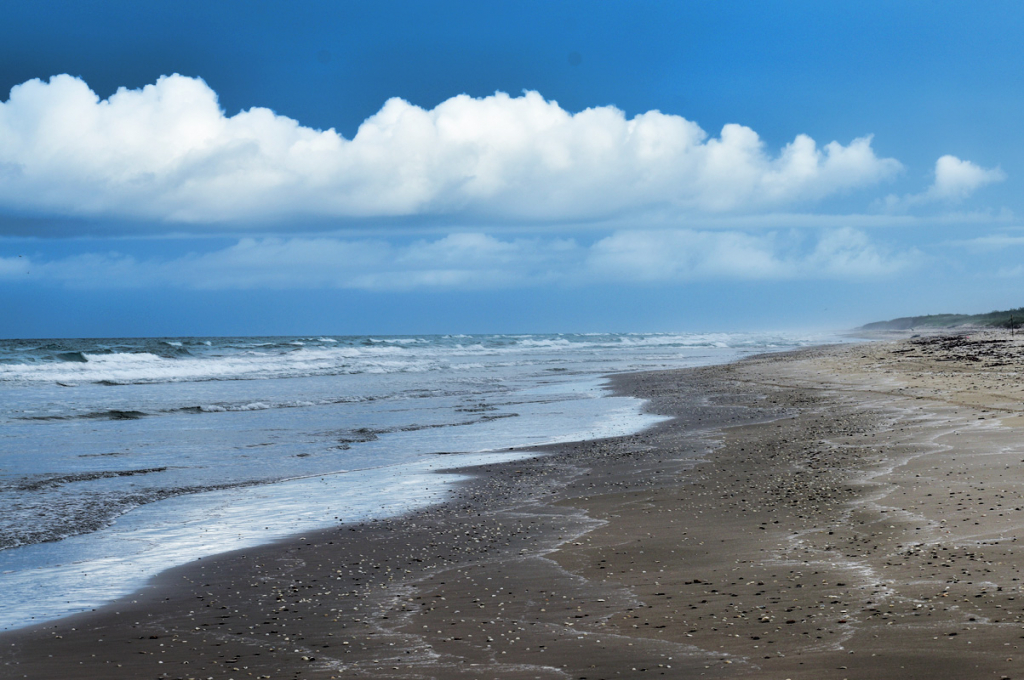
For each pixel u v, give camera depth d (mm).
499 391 37688
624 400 32750
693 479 15086
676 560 9398
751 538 10258
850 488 12891
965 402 23828
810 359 53125
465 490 15031
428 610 7914
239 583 9219
